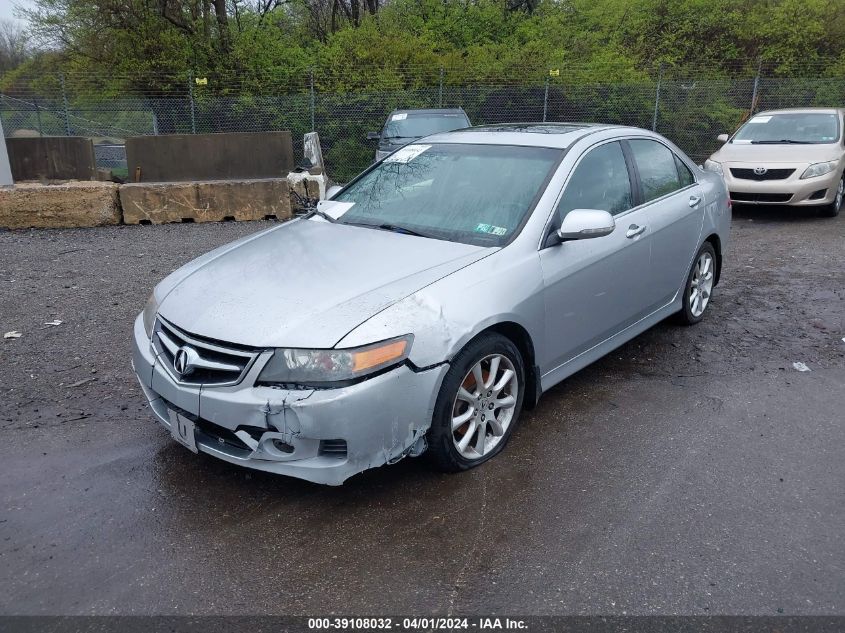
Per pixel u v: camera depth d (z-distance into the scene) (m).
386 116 16.64
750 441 3.75
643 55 21.81
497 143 4.42
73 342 5.26
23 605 2.60
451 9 24.62
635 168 4.64
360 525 3.05
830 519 3.06
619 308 4.36
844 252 8.12
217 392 2.98
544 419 4.02
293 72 17.92
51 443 3.76
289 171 11.38
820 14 21.12
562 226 3.73
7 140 11.12
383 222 4.08
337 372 2.85
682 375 4.65
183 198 10.29
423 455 3.39
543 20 24.45
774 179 9.93
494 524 3.04
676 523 3.04
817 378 4.59
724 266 7.62
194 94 17.83
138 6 19.12
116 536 2.99
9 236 9.30
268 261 3.61
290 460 2.93
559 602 2.58
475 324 3.22
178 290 3.49
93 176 11.29
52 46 20.62
